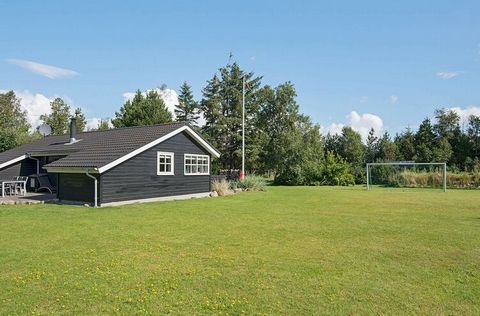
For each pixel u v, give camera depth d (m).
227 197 20.69
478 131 48.75
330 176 35.41
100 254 7.28
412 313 4.55
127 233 9.44
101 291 5.23
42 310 4.58
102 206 15.54
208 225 10.74
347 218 12.35
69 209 14.28
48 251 7.48
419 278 5.88
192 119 51.72
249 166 42.12
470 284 5.60
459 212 14.15
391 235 9.36
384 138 55.56
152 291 5.23
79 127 50.88
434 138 52.31
